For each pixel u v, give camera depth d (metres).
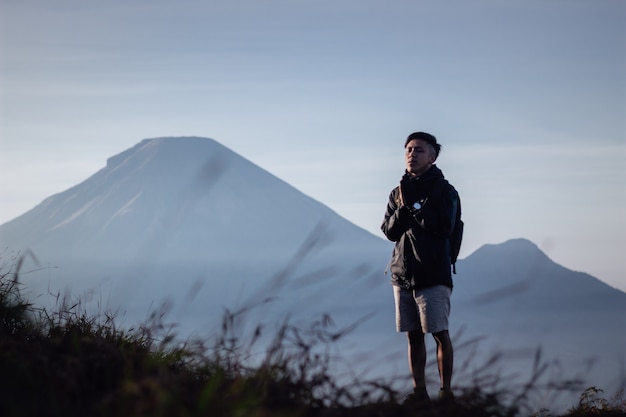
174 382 3.06
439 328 5.76
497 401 3.12
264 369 3.22
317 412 3.23
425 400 3.54
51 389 3.06
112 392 3.09
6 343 3.56
